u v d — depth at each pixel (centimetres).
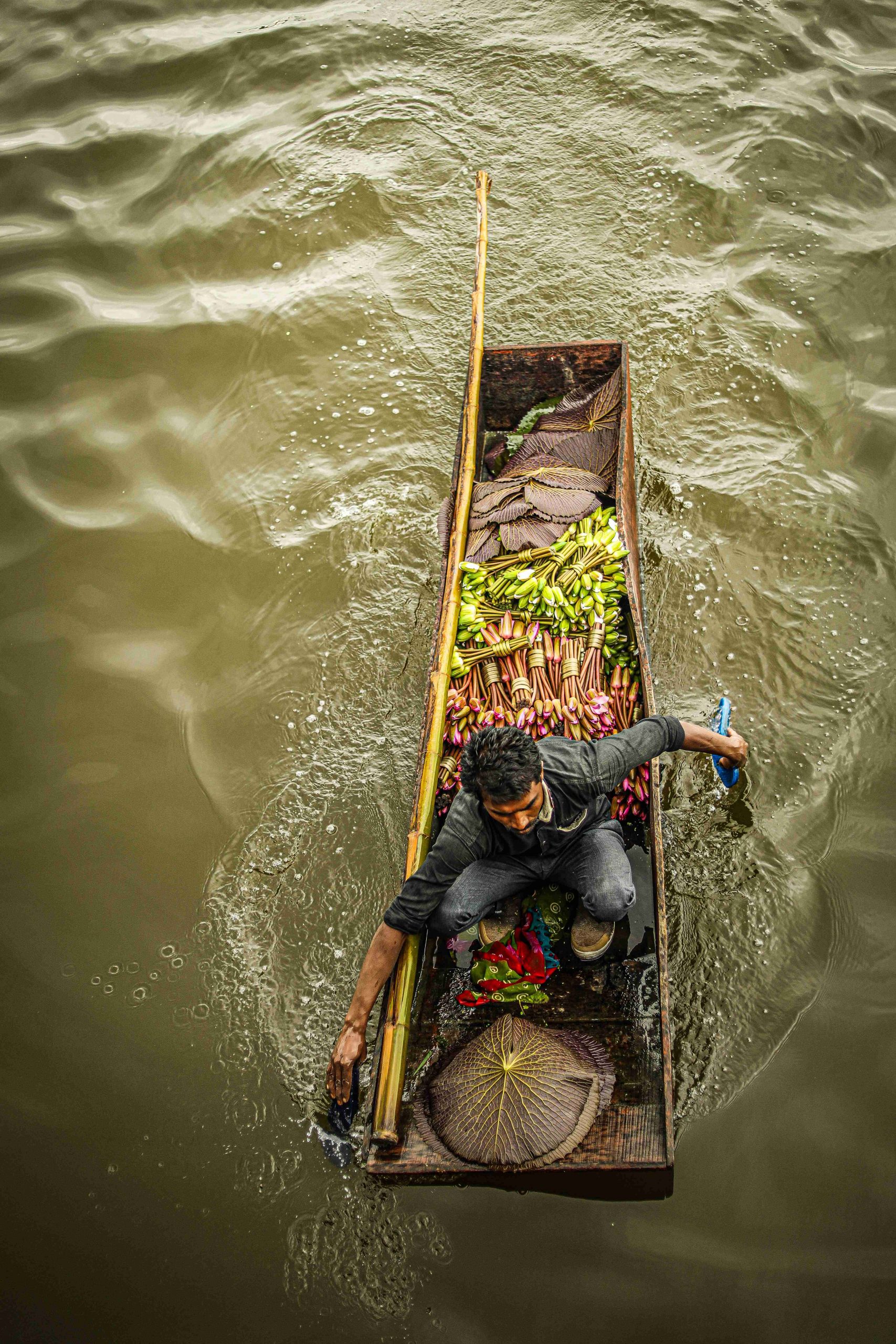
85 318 631
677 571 478
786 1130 318
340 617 488
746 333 579
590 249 638
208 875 409
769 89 711
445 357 592
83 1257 314
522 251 643
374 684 462
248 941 387
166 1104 346
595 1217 305
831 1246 296
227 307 631
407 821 412
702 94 714
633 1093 302
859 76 709
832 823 391
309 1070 350
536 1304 291
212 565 515
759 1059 333
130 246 676
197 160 719
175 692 471
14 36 827
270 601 499
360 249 659
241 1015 368
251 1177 327
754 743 417
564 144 700
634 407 551
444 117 730
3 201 711
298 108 746
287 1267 306
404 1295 297
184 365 604
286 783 433
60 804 436
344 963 376
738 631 455
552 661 400
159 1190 327
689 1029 340
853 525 490
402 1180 306
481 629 414
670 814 396
